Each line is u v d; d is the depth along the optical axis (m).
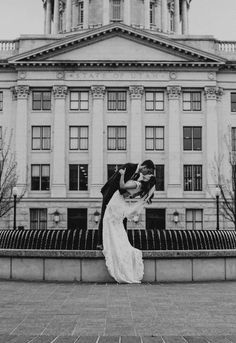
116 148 54.84
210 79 55.28
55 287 13.17
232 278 15.05
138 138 54.50
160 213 53.81
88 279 14.41
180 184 54.00
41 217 53.50
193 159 54.91
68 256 14.49
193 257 14.69
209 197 53.66
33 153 54.59
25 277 14.85
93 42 54.88
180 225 53.22
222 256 14.93
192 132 55.44
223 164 55.09
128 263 14.08
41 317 9.19
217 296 11.69
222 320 8.98
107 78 55.00
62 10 75.44
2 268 15.17
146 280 14.48
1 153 51.47
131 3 70.94
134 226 52.62
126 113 55.12
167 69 55.31
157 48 54.97
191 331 8.13
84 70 55.03
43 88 55.09
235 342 7.43
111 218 14.04
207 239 16.48
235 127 55.91
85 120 55.03
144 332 8.05
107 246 13.96
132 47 55.03
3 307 10.21
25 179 53.66
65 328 8.31
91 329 8.25
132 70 55.22
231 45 58.19
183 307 10.23
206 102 55.34
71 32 67.06
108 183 14.13
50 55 54.59
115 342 7.42
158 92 55.78
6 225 53.00
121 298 11.33
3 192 47.59
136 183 13.91
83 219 53.38
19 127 54.50
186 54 54.84
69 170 54.56
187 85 55.16
